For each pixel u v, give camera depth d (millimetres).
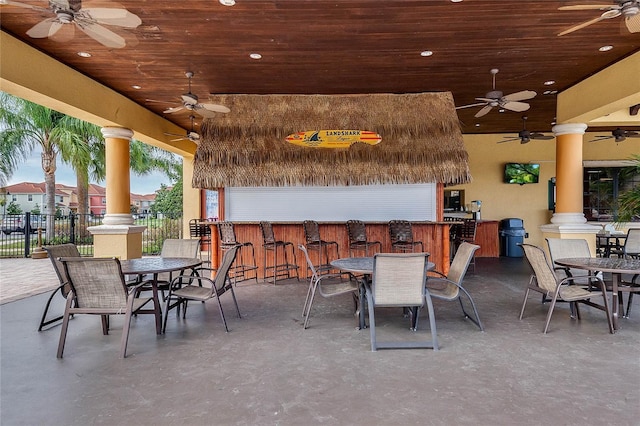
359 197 6883
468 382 2629
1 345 3406
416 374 2762
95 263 3107
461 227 7500
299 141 6523
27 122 10336
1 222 10477
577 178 6512
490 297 5152
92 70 5531
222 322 4074
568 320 4062
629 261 4105
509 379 2672
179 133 9094
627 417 2184
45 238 10609
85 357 3125
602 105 5543
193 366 2936
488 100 5520
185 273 6637
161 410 2297
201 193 10891
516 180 10125
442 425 2117
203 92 6680
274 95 6836
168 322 4090
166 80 6008
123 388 2582
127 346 3369
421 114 6664
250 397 2447
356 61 5305
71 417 2225
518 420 2158
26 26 4184
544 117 8570
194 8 3854
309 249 6398
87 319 4254
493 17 4062
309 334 3664
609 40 4594
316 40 4625
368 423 2145
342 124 6594
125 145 6875
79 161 10234
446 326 3887
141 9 3855
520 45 4758
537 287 3986
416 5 3814
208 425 2139
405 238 6062
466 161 6281
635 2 3219
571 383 2605
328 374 2773
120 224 6699
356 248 6312
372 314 3273
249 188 6906
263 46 4789
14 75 4367
